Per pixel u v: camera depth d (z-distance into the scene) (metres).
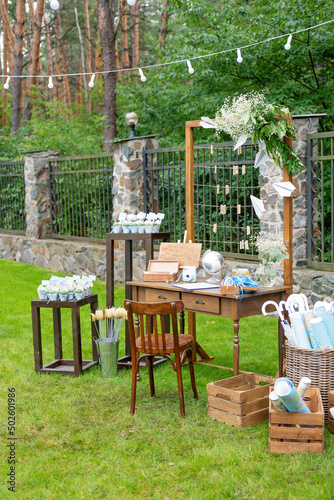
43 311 6.62
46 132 11.64
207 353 4.99
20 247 10.58
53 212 10.08
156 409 3.76
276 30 8.09
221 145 6.24
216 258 4.43
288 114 4.18
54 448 3.20
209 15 9.52
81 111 22.23
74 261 8.98
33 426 3.50
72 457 3.08
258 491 2.69
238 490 2.69
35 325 4.46
